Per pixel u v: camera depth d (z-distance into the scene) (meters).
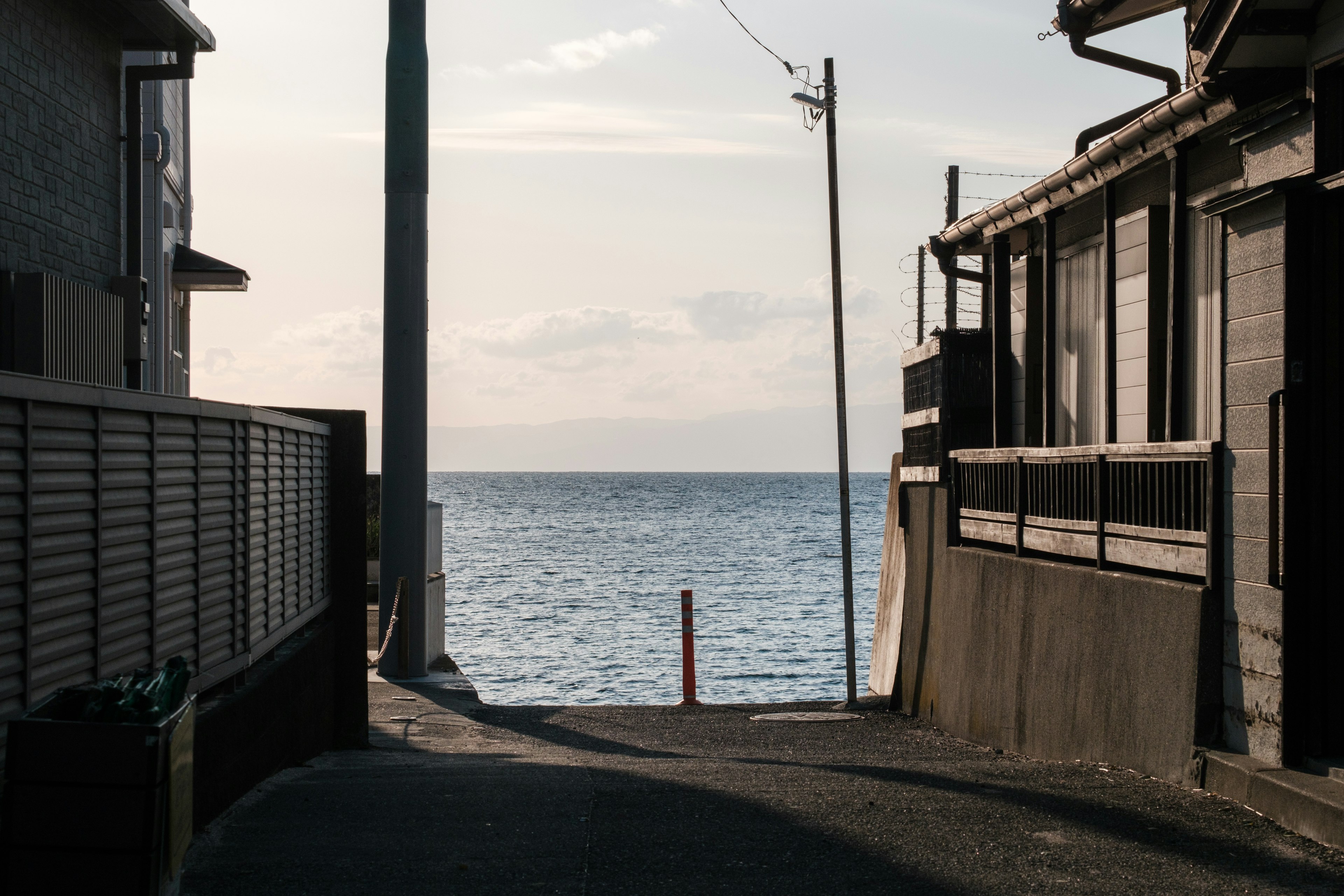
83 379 8.45
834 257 15.77
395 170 14.45
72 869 3.54
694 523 98.00
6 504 3.84
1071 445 11.99
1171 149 8.91
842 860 5.38
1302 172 6.73
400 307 14.62
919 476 14.54
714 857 5.42
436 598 16.70
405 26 14.39
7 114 7.82
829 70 15.59
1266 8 6.67
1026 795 6.95
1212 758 7.01
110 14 9.34
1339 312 6.68
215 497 6.21
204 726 5.63
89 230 9.23
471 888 4.86
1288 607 6.60
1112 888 4.93
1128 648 8.35
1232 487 7.25
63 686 4.32
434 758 9.27
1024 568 10.72
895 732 12.63
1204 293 8.89
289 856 5.23
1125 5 11.13
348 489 10.03
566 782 7.41
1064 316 12.27
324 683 9.40
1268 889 4.91
